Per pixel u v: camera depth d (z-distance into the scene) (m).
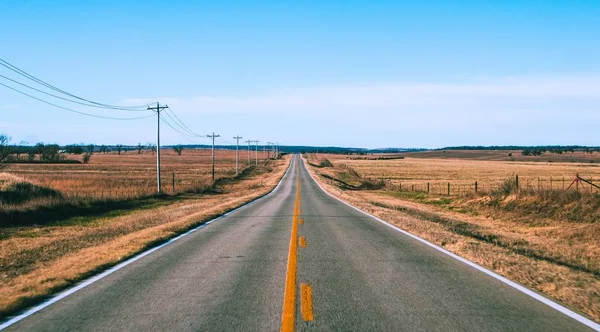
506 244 13.08
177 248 11.38
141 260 9.74
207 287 7.31
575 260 10.81
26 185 26.22
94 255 10.10
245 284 7.50
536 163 147.62
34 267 9.43
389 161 168.38
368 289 7.12
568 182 58.16
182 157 177.50
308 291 7.00
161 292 7.01
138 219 18.72
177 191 38.59
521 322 5.51
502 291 7.00
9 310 6.04
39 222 18.62
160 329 5.29
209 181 58.66
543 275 8.03
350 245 11.75
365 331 5.18
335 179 75.50
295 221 18.06
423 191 47.62
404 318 5.66
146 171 85.31
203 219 18.25
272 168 112.81
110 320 5.64
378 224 16.92
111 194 31.80
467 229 17.28
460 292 6.94
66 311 6.05
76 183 45.50
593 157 188.12
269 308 6.10
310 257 9.99
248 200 31.88
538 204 21.08
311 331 5.18
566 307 6.15
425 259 9.72
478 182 65.06
